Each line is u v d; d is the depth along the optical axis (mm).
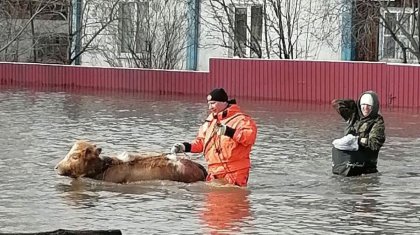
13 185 13219
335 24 35719
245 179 13320
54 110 25375
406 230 10688
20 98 29531
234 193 12797
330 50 36031
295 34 36438
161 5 38688
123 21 39312
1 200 12133
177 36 38594
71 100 29125
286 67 30734
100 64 40438
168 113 24969
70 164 13445
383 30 35531
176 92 33062
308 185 13617
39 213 11359
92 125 21406
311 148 17766
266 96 31203
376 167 14977
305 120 23484
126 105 27641
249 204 12062
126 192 12750
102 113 24688
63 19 41844
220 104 13234
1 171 14406
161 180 13344
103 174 13453
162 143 18047
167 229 10555
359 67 29281
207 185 13211
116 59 39625
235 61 31719
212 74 32219
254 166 15312
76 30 40156
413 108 28125
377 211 11750
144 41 38906
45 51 41812
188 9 38375
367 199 12570
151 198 12352
